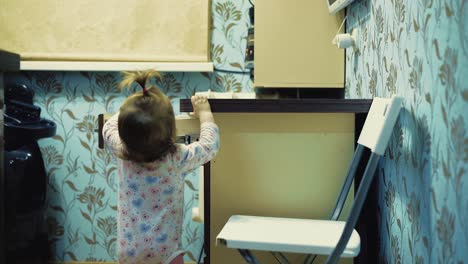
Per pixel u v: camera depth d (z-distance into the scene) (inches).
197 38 100.9
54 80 105.3
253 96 91.4
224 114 61.6
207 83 104.2
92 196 106.7
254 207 62.3
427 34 44.2
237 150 61.9
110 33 101.3
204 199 61.1
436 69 42.2
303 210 62.2
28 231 94.0
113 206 106.6
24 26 101.5
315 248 47.2
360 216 62.0
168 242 57.2
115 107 105.1
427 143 44.5
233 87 104.2
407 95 49.8
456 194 38.6
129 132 54.4
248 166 62.0
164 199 56.9
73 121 105.8
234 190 62.2
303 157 61.8
